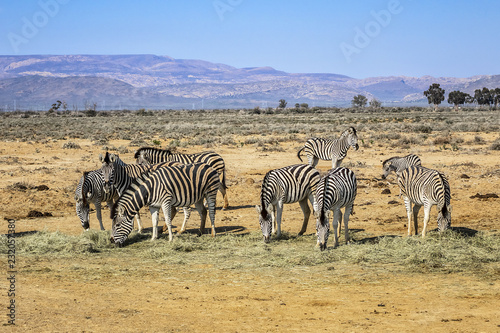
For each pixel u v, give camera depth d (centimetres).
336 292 1119
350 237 1741
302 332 875
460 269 1298
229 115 15438
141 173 1875
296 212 2255
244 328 895
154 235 1692
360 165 3594
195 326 905
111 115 16188
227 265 1372
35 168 3512
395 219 2073
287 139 5731
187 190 1691
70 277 1246
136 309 1001
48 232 1773
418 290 1123
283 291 1128
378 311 983
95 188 1798
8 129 7712
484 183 2786
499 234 1703
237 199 2559
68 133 6700
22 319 917
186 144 5169
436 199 1602
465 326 893
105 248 1598
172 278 1246
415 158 2533
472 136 6050
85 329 880
